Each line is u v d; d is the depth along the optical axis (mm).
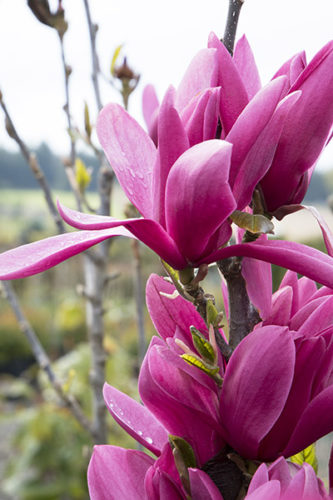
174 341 471
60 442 3523
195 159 399
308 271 406
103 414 1083
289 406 442
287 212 461
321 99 440
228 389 437
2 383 7176
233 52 495
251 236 453
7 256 422
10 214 24750
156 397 467
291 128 445
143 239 432
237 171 422
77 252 427
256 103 413
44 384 3846
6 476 3568
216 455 463
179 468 455
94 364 1093
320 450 3111
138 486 472
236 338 480
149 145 458
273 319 479
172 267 445
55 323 7523
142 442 490
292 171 450
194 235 418
